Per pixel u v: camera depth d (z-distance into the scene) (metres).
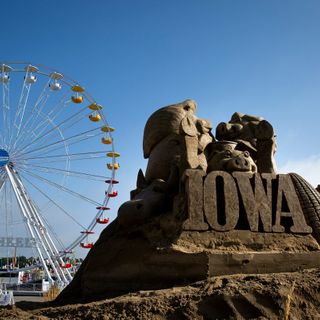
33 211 24.41
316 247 6.79
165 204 7.79
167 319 5.10
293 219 7.02
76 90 23.70
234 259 6.23
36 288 32.78
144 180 9.20
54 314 5.73
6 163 23.17
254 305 5.17
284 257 6.41
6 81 22.48
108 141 24.81
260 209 6.95
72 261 31.95
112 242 7.39
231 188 6.99
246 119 9.36
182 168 7.50
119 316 5.16
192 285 5.88
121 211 7.49
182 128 7.62
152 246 6.66
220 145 8.29
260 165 8.12
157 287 6.29
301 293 5.41
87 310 5.48
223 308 5.17
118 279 6.90
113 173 25.06
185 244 6.44
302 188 7.55
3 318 5.76
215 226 6.67
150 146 9.06
